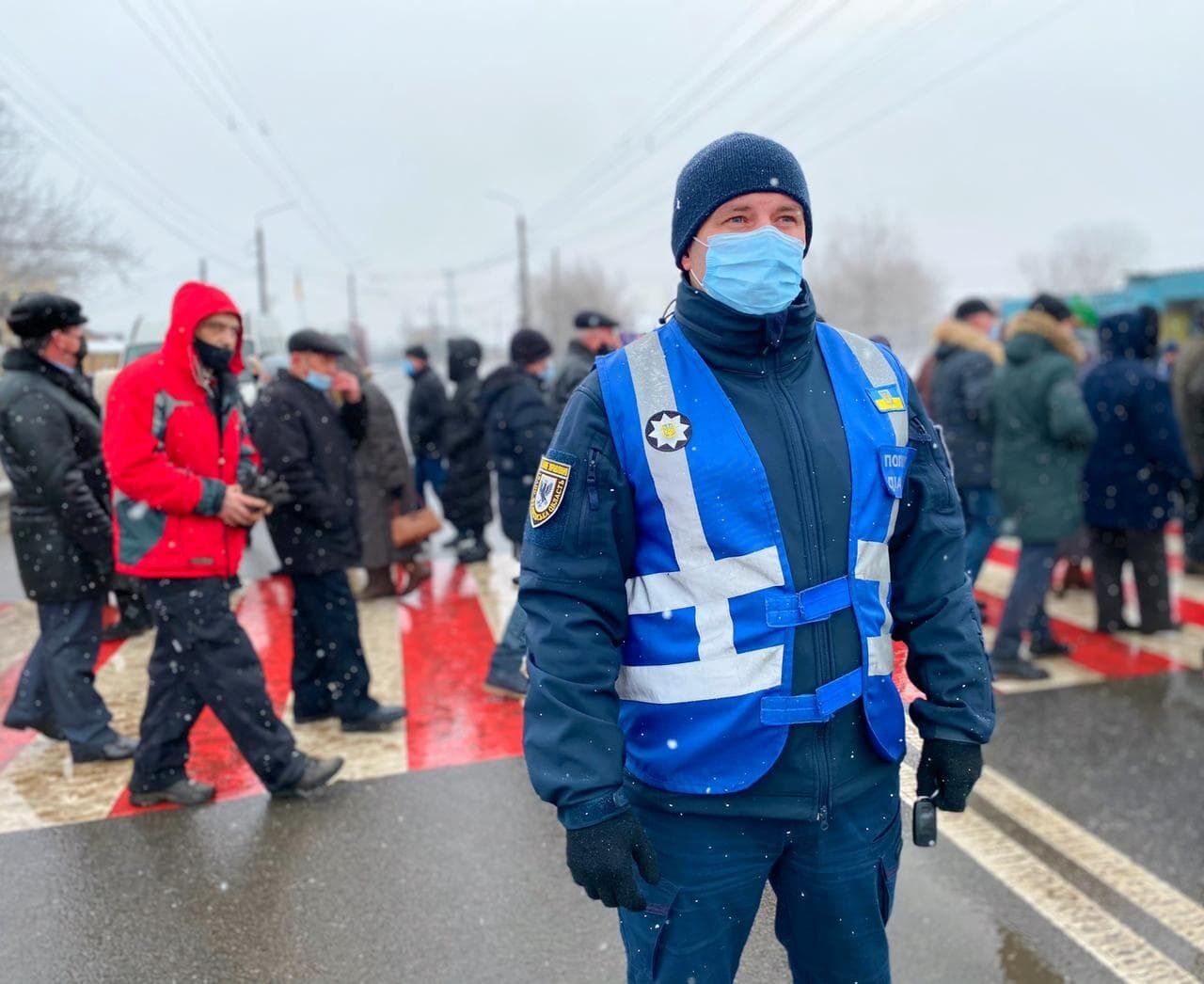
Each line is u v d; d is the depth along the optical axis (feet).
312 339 12.05
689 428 4.79
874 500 5.00
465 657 15.80
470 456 22.48
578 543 4.79
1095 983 7.98
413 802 10.79
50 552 11.48
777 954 6.80
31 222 50.93
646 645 4.90
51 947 8.29
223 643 10.24
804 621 4.74
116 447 9.51
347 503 12.37
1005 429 14.71
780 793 4.81
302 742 12.51
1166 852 9.92
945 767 5.15
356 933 8.45
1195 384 19.72
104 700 14.12
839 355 5.29
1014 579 14.87
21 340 11.56
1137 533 16.38
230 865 9.57
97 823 10.44
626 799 4.65
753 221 4.92
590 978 7.84
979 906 9.05
